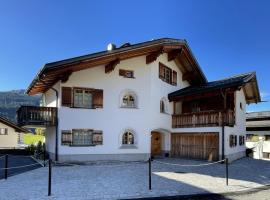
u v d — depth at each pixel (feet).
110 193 36.94
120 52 64.44
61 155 63.31
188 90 77.51
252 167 63.05
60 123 63.41
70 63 59.36
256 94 84.02
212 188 40.63
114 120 68.59
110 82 68.74
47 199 33.65
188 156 76.18
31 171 53.11
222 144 67.41
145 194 36.68
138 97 71.61
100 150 66.80
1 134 120.47
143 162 67.56
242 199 35.60
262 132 125.39
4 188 39.04
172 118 80.84
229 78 79.36
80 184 42.04
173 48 75.25
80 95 66.08
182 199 35.83
